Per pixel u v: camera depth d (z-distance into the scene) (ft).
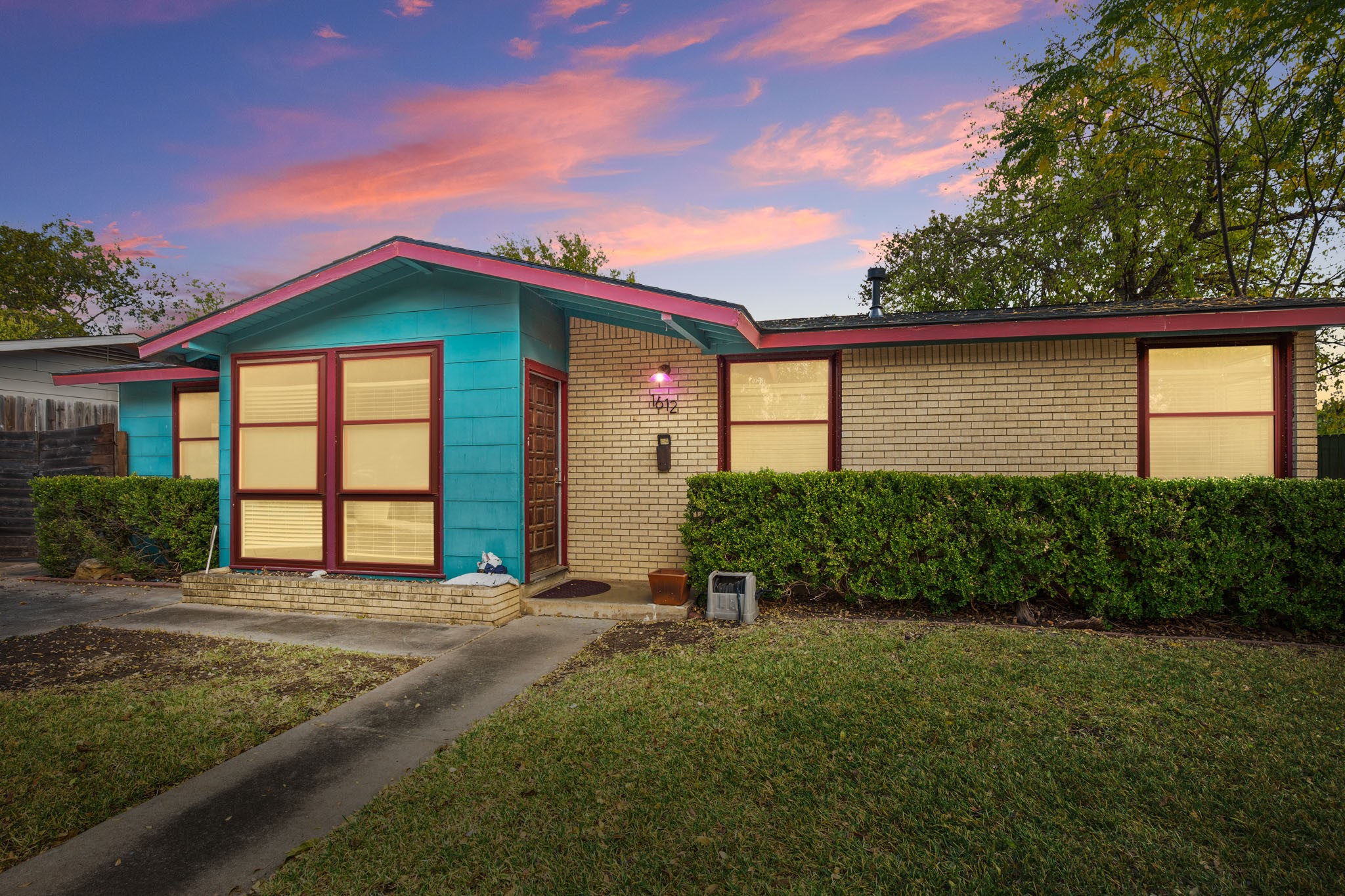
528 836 8.82
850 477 21.20
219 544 27.04
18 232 95.14
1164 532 18.88
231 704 14.37
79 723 13.20
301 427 25.88
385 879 7.93
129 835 9.08
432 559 23.97
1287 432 21.53
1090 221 60.90
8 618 22.58
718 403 26.04
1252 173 52.54
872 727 12.06
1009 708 12.78
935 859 8.10
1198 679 14.21
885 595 20.86
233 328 26.05
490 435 23.34
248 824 9.37
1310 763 10.34
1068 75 48.52
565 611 22.18
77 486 29.78
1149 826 8.71
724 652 17.03
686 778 10.35
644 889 7.64
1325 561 17.60
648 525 26.66
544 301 25.52
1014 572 19.75
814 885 7.63
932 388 24.14
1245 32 45.91
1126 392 22.47
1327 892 7.34
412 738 12.39
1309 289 55.47
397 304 24.56
